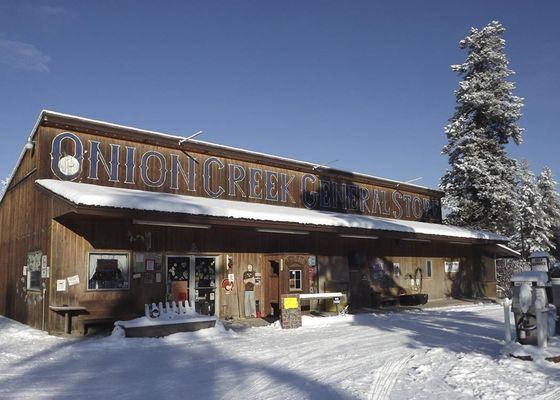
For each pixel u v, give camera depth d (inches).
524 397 258.7
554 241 1988.2
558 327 382.0
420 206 1148.5
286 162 836.0
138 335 485.4
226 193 748.6
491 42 1386.6
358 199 983.0
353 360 372.5
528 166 1978.3
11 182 738.2
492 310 798.5
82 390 289.9
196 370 344.5
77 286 544.7
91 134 619.5
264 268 721.0
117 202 491.5
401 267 962.1
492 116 1334.9
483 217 1312.7
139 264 594.6
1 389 291.4
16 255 681.0
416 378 307.6
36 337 497.7
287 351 416.5
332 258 820.0
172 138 683.4
